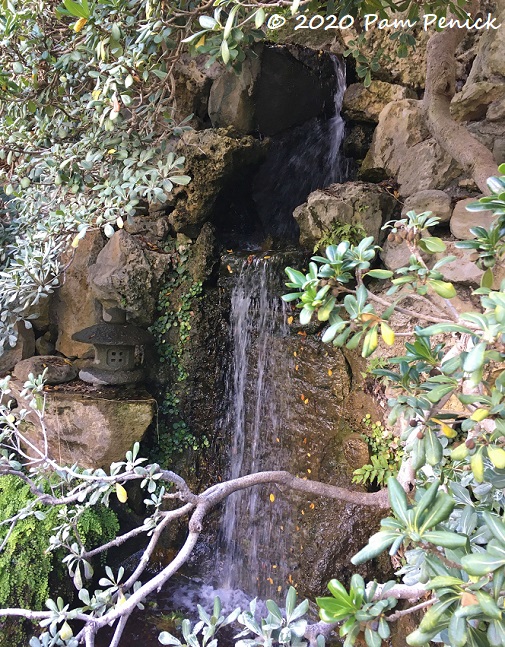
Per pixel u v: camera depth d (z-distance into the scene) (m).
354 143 4.09
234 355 3.97
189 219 3.98
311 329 3.52
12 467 1.79
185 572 3.89
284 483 1.77
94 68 2.79
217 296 4.02
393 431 3.07
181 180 2.71
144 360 4.05
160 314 4.07
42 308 4.12
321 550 3.20
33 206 3.36
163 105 3.17
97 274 3.88
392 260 3.18
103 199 2.87
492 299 0.93
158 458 3.98
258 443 3.80
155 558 3.89
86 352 4.02
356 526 3.10
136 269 3.87
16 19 2.66
